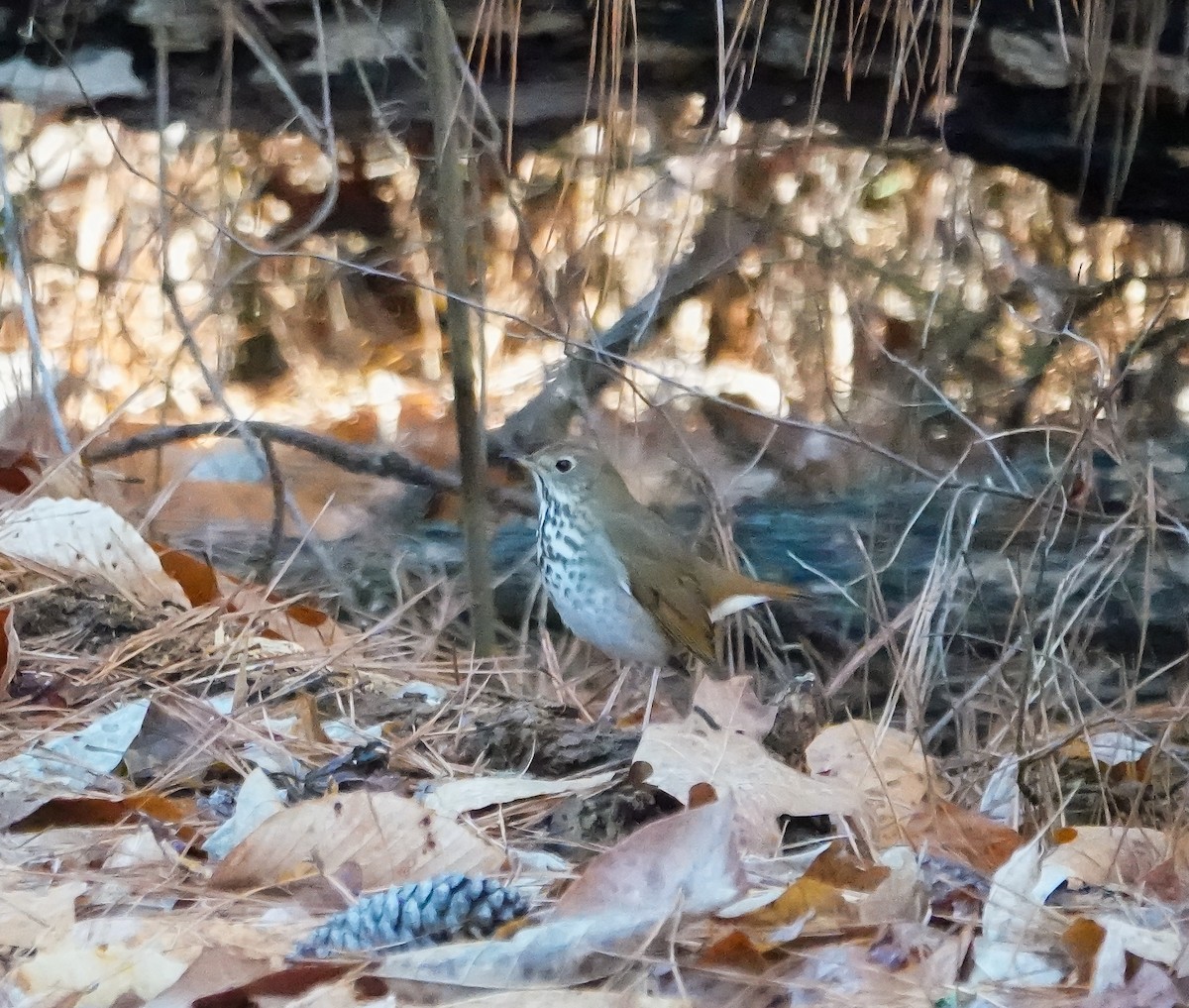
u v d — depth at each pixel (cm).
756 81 1091
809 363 1455
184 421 1448
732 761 644
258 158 1446
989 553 1084
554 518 921
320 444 1120
